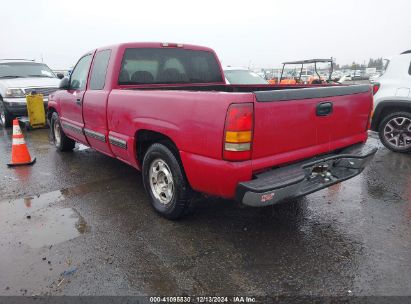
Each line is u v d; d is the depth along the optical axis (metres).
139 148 4.17
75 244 3.34
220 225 3.69
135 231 3.59
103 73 4.67
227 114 2.80
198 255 3.13
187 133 3.18
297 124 3.14
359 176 5.22
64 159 6.32
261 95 2.83
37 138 8.30
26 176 5.36
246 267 2.95
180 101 3.22
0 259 3.10
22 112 9.56
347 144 3.75
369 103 3.96
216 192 3.14
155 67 4.78
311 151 3.34
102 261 3.06
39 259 3.10
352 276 2.82
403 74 6.36
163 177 3.82
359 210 4.04
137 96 3.81
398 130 6.49
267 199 2.89
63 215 3.98
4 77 10.38
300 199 4.36
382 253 3.14
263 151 2.96
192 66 5.20
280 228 3.62
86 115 5.09
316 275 2.83
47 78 10.65
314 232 3.53
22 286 2.73
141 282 2.77
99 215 3.97
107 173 5.47
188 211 3.68
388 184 4.87
